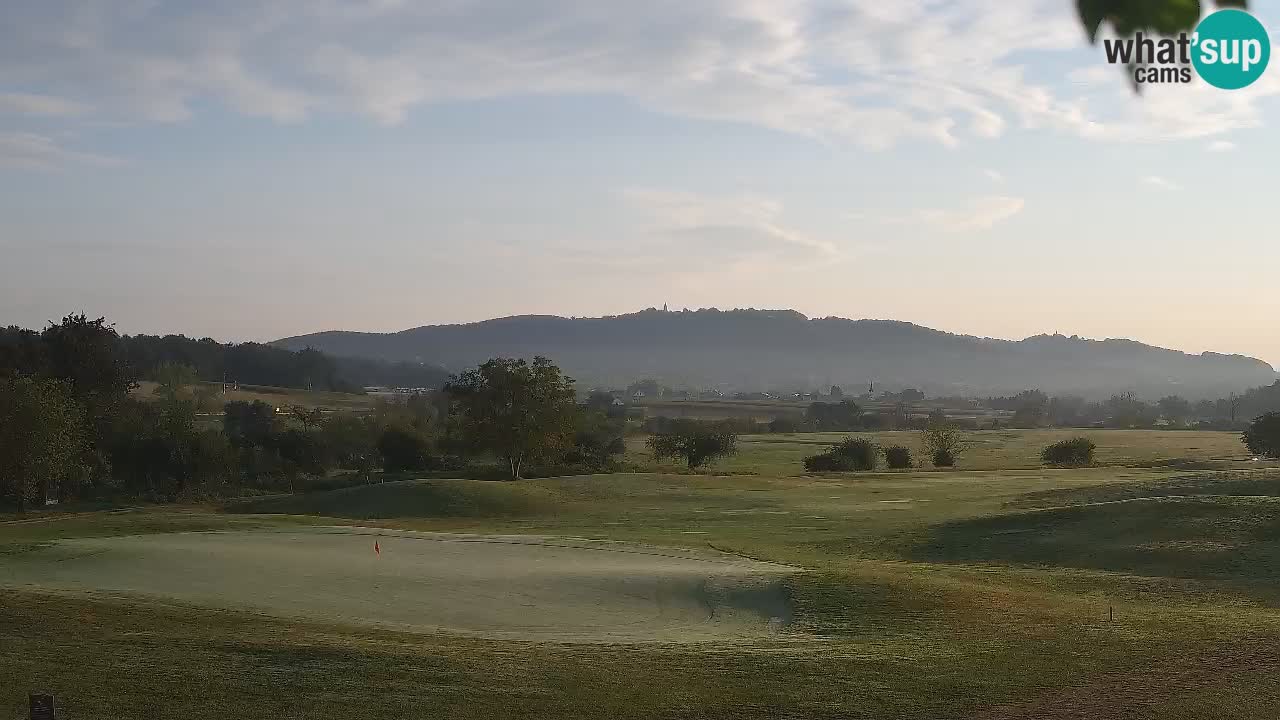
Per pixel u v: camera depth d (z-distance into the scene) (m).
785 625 25.00
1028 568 36.66
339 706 16.38
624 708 16.73
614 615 26.38
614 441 126.81
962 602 26.69
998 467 104.19
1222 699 17.41
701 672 19.03
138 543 37.34
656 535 46.78
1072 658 20.25
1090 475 84.44
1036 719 16.48
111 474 86.88
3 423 68.81
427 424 120.44
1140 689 18.05
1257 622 24.30
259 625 22.39
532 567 33.62
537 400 87.19
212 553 35.22
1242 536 38.59
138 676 17.55
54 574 30.34
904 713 16.78
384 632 22.75
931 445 117.06
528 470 96.56
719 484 74.56
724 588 29.23
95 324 97.19
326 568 32.62
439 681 17.94
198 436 88.88
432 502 61.97
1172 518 41.91
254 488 89.69
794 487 73.75
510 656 20.08
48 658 18.45
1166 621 24.30
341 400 182.75
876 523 51.25
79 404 83.69
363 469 101.56
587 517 57.62
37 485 75.31
